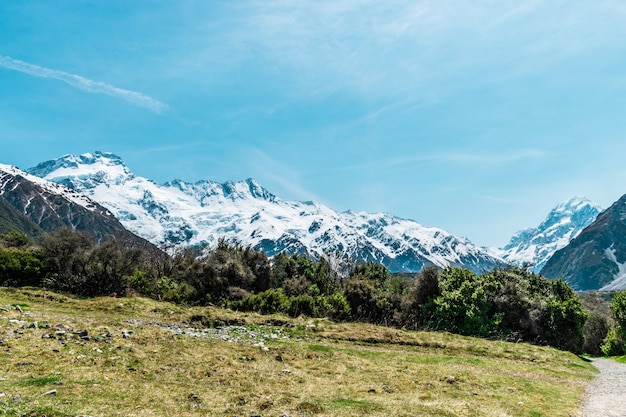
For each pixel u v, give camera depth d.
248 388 20.55
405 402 20.44
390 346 43.31
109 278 62.72
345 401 19.86
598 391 29.25
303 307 62.72
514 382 29.05
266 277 86.19
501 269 83.44
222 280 75.12
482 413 19.64
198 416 15.88
